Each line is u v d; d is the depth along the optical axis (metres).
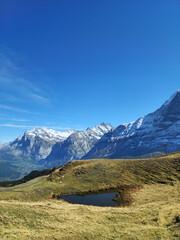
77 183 69.38
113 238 22.27
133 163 83.81
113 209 38.03
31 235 20.89
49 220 27.28
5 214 26.64
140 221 29.34
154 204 39.72
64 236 21.78
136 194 53.12
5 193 52.59
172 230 24.08
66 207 38.53
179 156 84.38
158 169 72.75
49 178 81.50
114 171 77.25
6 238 19.20
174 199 42.56
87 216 31.19
